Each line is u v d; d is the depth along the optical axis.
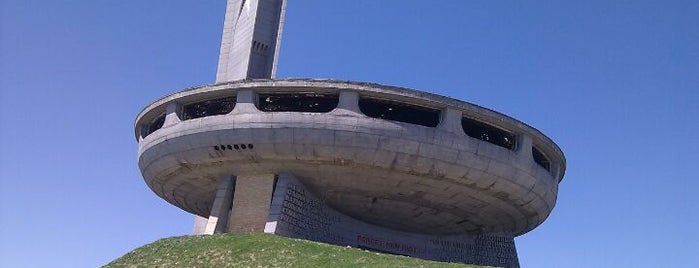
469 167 39.59
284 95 40.25
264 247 32.72
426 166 38.97
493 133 43.16
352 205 43.91
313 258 30.75
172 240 36.00
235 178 42.22
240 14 60.06
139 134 47.16
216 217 40.44
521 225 48.00
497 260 51.22
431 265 30.06
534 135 42.66
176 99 41.91
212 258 32.12
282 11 57.50
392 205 43.84
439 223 47.19
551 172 46.56
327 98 40.41
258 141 38.66
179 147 40.84
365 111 41.00
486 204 43.50
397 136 38.22
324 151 38.38
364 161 38.66
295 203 40.19
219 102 42.03
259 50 56.25
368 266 29.12
